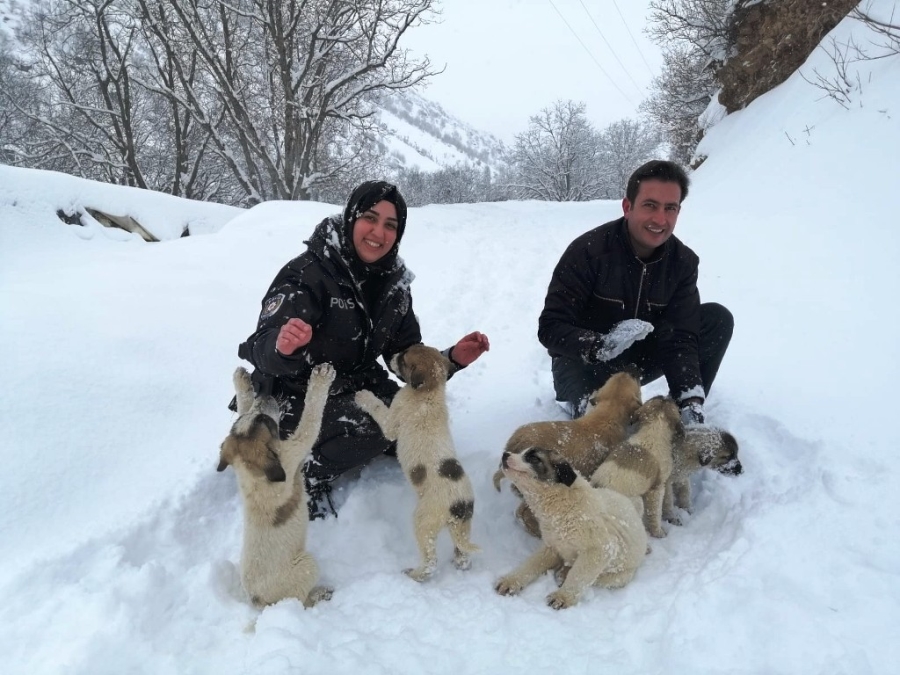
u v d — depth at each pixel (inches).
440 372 150.4
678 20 916.6
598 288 173.6
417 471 137.9
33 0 1028.5
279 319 142.6
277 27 1018.7
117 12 1032.2
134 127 1284.4
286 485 121.6
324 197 1307.8
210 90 1145.4
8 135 1098.1
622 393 156.0
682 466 149.3
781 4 588.1
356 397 156.3
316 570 125.0
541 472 122.3
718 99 721.0
